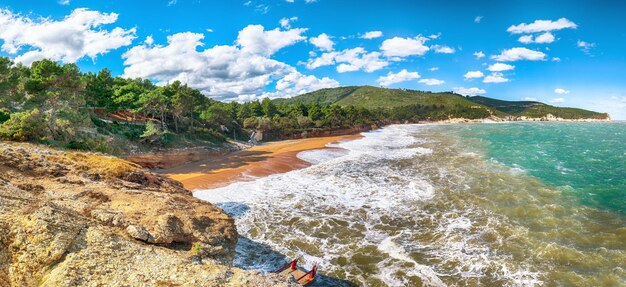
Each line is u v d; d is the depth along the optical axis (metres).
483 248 19.92
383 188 33.34
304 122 111.75
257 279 10.36
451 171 40.09
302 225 24.09
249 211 27.06
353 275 17.48
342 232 22.84
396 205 28.05
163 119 63.41
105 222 13.11
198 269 10.48
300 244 21.08
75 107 46.03
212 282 9.81
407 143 76.62
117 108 63.44
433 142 76.50
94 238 11.10
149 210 15.02
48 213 11.29
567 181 34.28
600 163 44.78
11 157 17.73
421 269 17.86
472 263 18.28
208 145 64.38
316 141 86.62
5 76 42.50
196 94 74.44
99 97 60.06
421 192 31.39
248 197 31.02
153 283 9.55
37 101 38.81
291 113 130.62
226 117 91.12
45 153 20.41
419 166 44.31
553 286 16.06
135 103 60.84
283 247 20.67
